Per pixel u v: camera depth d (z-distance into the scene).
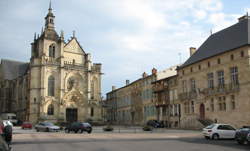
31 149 17.44
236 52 37.09
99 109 72.69
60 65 67.94
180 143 20.98
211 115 41.34
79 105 69.25
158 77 59.62
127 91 75.81
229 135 24.92
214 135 24.70
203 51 46.22
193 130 40.88
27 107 67.62
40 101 64.19
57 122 62.47
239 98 36.06
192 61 47.19
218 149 17.09
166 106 55.09
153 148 17.61
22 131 44.44
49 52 68.56
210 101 41.84
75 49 72.56
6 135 8.48
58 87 67.19
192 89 46.69
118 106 82.06
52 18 72.06
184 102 48.66
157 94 58.53
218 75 40.53
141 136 29.17
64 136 30.05
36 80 66.00
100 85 74.31
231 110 37.38
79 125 37.78
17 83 80.75
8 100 84.62
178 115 50.50
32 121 63.69
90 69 72.62
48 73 66.56
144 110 64.62
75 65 70.50
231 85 37.25
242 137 19.97
